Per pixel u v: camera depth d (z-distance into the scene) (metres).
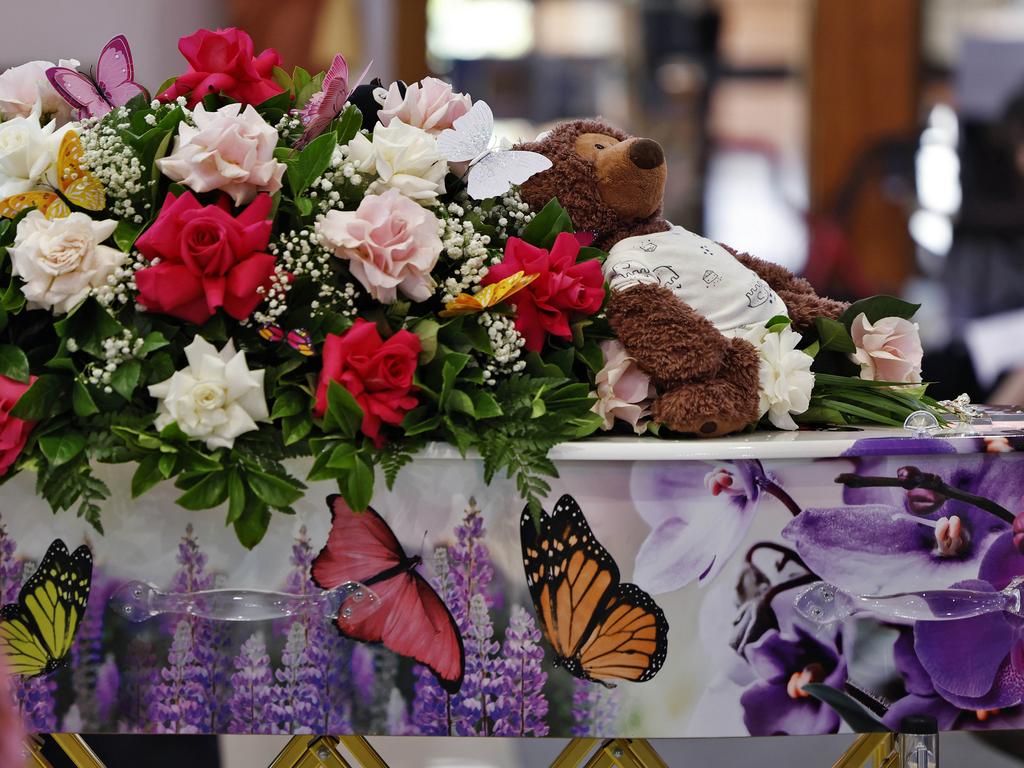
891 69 5.52
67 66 2.13
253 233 1.95
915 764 1.99
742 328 2.12
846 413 2.13
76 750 2.11
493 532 1.96
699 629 1.96
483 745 3.20
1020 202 5.11
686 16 5.55
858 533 1.96
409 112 2.11
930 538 1.96
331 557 1.96
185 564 1.96
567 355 2.04
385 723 1.96
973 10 5.43
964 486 1.96
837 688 1.96
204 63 2.09
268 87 2.10
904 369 2.19
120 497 1.95
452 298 2.03
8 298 1.97
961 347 4.46
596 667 1.96
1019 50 5.31
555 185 2.16
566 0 5.55
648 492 1.95
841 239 4.98
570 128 2.22
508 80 5.61
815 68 5.54
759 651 1.96
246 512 1.94
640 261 2.12
